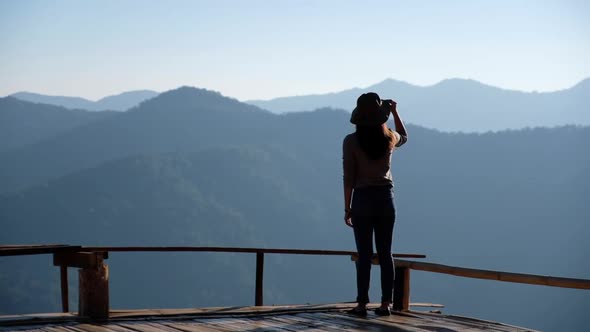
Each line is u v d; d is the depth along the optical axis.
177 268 165.88
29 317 4.55
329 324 4.86
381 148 5.07
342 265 179.00
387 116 5.19
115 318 4.76
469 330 4.75
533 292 163.75
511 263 184.38
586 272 168.00
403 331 4.62
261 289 6.20
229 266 166.50
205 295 155.12
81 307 4.75
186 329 4.47
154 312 5.05
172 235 182.12
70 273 155.25
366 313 5.38
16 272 153.12
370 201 5.12
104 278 4.75
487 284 169.50
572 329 139.38
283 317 5.18
